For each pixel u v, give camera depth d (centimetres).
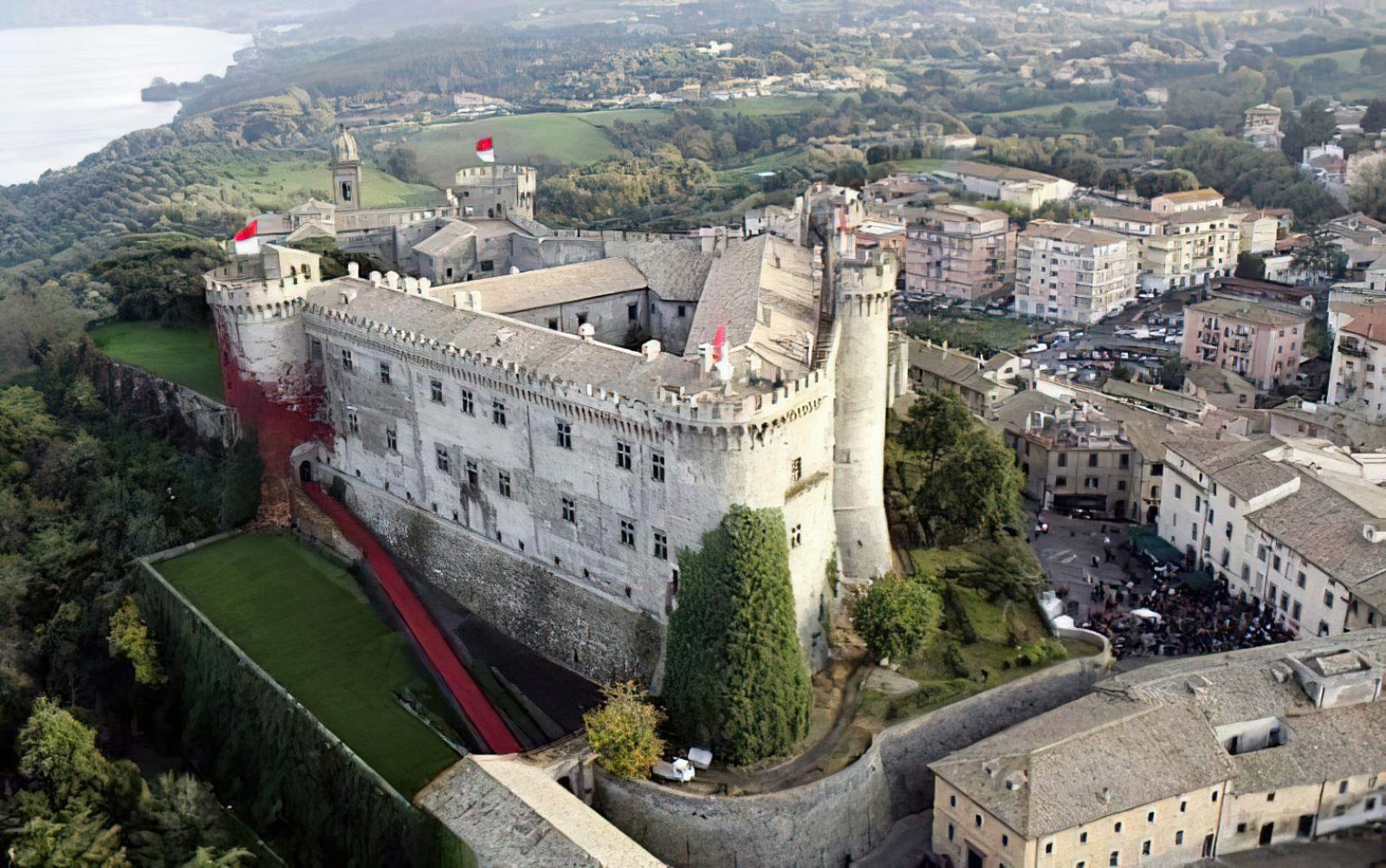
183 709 11538
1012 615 11725
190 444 14712
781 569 9594
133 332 17812
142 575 12519
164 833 9575
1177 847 9319
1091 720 9588
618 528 10238
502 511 11388
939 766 9362
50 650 12138
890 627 10419
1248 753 9700
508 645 11281
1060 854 8738
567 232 17612
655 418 9469
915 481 14000
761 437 9300
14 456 14950
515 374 10644
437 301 12456
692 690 9525
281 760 10256
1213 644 11931
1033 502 16225
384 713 10244
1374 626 11350
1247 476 13500
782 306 11756
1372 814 9844
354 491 13262
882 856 9556
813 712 10056
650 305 14575
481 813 8725
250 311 13088
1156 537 14825
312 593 12119
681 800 9006
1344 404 19225
